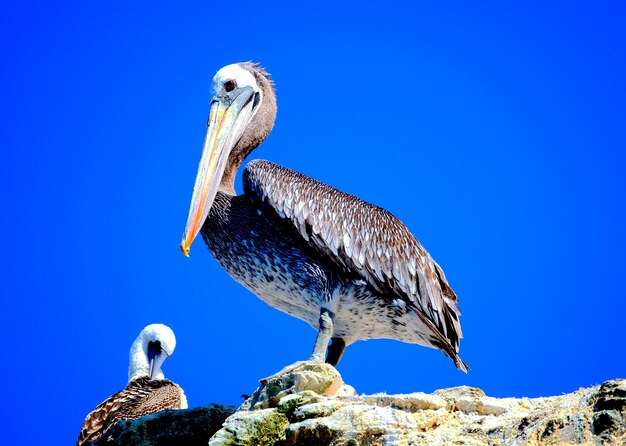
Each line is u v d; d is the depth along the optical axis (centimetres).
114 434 1345
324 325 1384
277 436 1170
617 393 994
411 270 1425
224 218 1452
